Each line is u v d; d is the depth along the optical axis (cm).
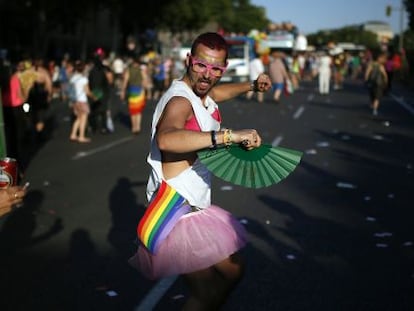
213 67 333
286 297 483
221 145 323
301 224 687
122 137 1436
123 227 682
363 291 495
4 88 1043
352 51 7350
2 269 550
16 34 4034
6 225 689
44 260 574
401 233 653
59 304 475
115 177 969
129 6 4481
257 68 2356
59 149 1257
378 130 1520
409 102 2369
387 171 998
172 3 5144
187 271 329
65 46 5022
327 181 918
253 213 735
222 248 332
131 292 498
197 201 341
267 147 329
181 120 323
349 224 687
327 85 2842
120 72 3241
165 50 4644
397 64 3294
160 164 341
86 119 1370
